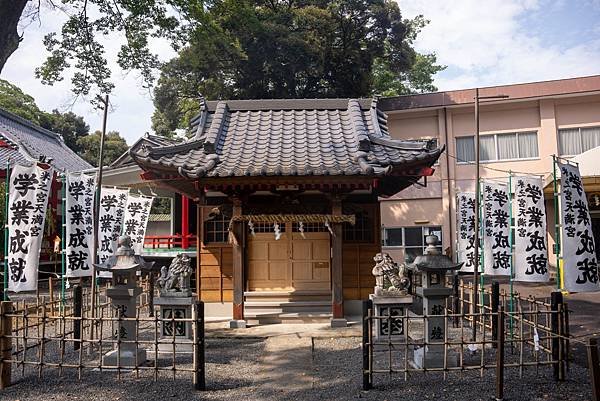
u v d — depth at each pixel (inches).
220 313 522.9
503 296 406.9
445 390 273.9
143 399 269.1
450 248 873.5
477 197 402.9
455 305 478.3
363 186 458.3
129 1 617.9
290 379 307.0
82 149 1855.3
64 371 321.4
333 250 481.7
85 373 316.2
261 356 368.8
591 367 224.1
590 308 566.3
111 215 474.9
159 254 735.1
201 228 530.9
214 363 347.9
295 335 439.2
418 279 527.8
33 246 354.9
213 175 434.9
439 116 999.6
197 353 284.0
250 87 1068.5
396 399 262.2
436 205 989.2
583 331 438.9
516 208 397.4
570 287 327.6
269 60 1011.9
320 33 1048.8
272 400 267.6
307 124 569.0
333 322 471.8
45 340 299.7
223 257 530.6
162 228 1192.8
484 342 282.0
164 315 384.5
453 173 984.3
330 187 463.5
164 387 288.5
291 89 1091.3
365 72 1123.3
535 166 952.9
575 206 337.7
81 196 420.5
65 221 448.1
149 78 714.2
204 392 280.7
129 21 651.5
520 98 946.1
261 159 473.1
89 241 423.2
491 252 410.6
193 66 1036.5
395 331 386.9
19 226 356.2
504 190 413.7
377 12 1071.0
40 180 362.3
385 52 1206.3
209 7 800.3
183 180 494.3
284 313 503.5
